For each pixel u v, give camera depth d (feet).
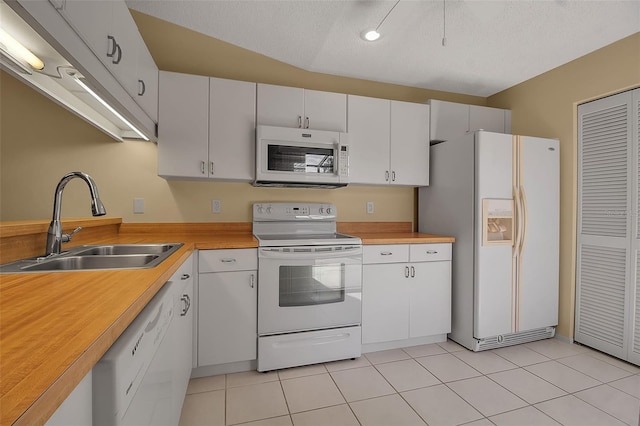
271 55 8.92
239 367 7.14
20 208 7.24
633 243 7.69
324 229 9.36
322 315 7.47
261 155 7.71
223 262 6.82
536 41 7.92
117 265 5.14
